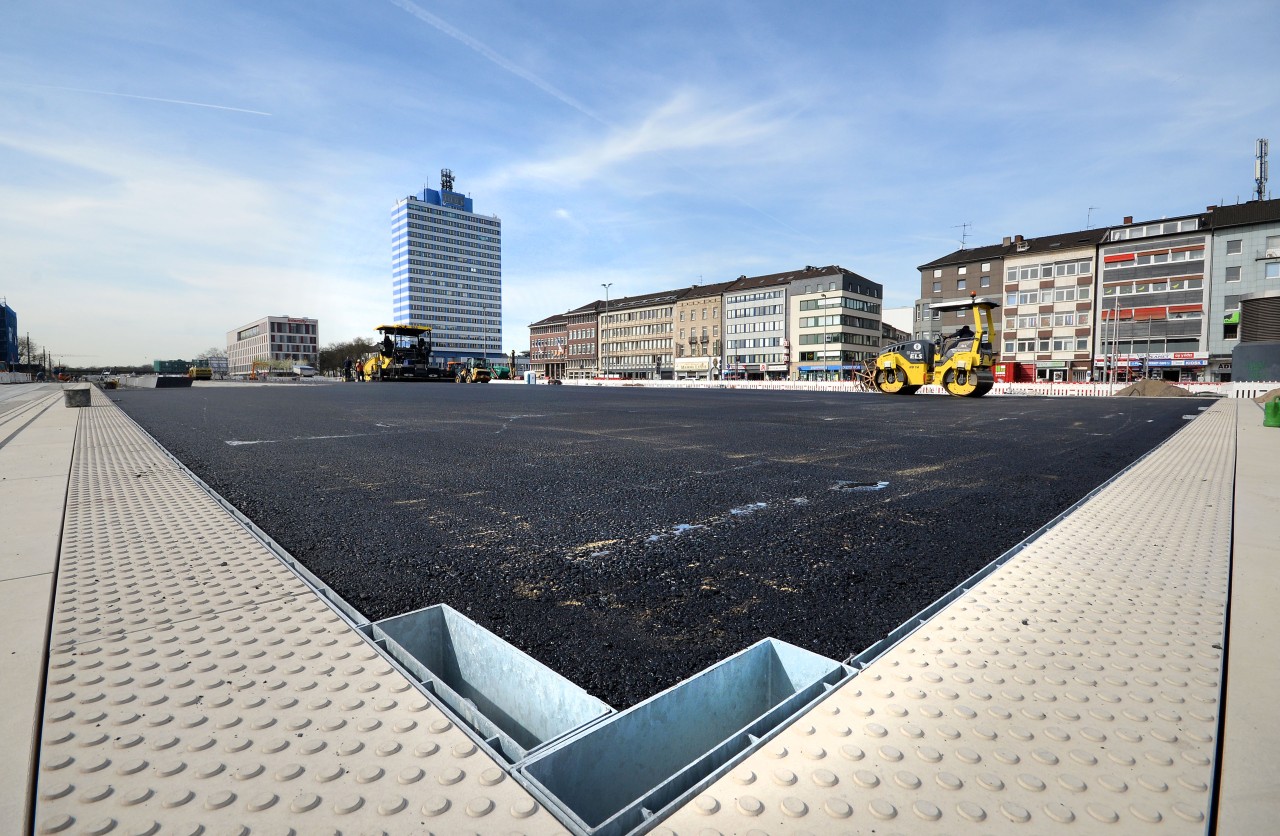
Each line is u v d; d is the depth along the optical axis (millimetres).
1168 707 1361
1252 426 8930
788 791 1070
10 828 949
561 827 980
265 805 1021
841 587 2443
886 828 971
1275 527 3045
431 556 2838
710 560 2787
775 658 1709
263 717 1298
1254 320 23359
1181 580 2242
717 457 6105
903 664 1574
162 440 7469
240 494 4211
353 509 3779
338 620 1843
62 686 1419
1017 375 55188
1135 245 54312
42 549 2582
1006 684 1466
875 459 5969
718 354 93062
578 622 2098
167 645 1656
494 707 1732
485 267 173625
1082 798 1050
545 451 6543
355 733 1244
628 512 3719
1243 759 1154
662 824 986
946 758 1167
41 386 41125
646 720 1336
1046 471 5250
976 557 2840
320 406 15047
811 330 82750
